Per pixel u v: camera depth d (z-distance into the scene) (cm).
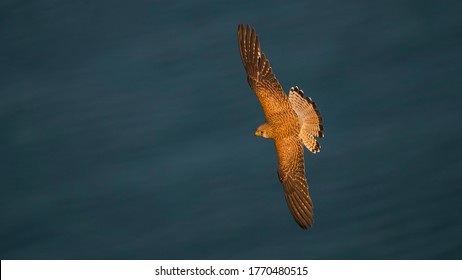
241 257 2817
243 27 1409
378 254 2758
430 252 2741
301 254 2802
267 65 1388
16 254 2902
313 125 1352
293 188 1333
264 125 1348
